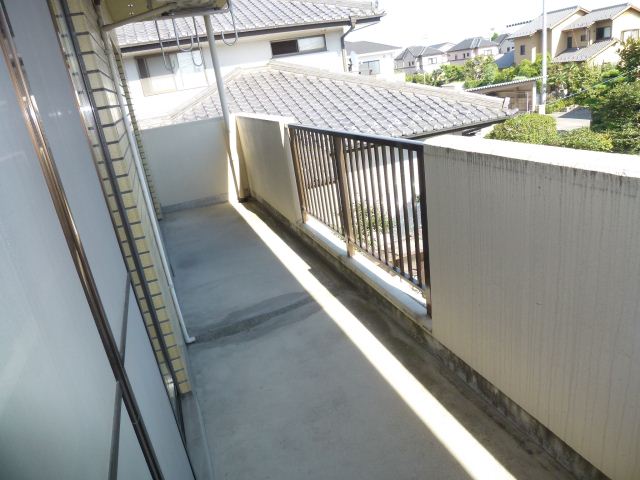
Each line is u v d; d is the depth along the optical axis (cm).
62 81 112
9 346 49
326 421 208
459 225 186
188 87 1148
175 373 221
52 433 55
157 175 612
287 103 880
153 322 205
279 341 278
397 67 6969
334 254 347
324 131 320
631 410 128
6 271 53
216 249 456
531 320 159
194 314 327
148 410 118
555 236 138
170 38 1039
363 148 268
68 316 70
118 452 78
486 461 175
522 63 2797
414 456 182
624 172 112
